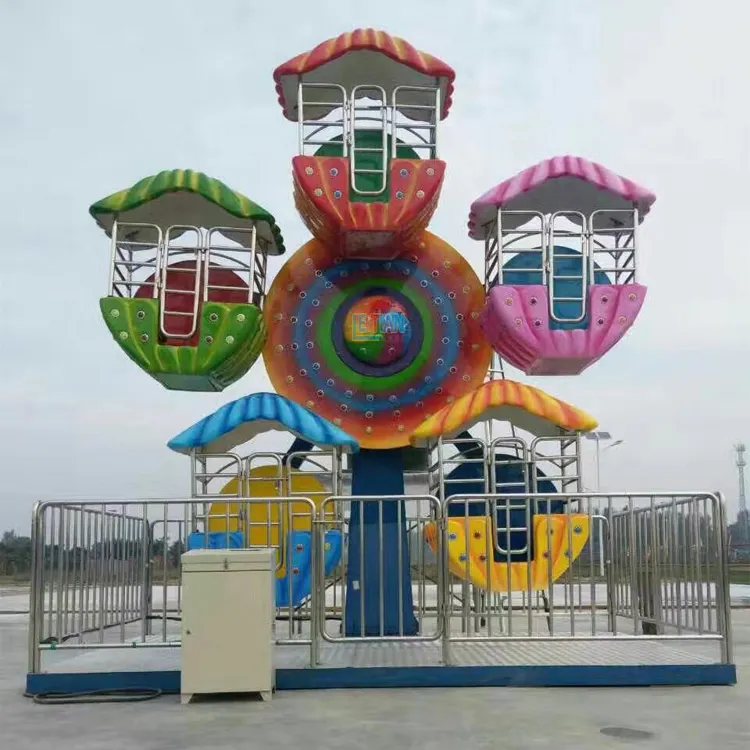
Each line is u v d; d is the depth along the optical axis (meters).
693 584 7.65
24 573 41.38
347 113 9.19
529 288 9.11
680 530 7.98
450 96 9.91
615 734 5.44
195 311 9.03
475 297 9.95
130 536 9.09
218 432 8.88
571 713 6.07
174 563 8.01
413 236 9.54
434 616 11.33
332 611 11.30
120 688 7.07
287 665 7.27
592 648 8.16
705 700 6.54
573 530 8.53
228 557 6.75
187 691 6.59
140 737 5.50
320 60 9.22
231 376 9.68
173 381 9.37
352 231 8.93
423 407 9.71
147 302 8.99
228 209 9.19
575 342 9.04
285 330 9.79
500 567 8.45
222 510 9.53
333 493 8.89
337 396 9.68
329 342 9.77
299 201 9.58
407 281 9.93
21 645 11.59
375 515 9.57
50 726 5.88
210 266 9.34
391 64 9.52
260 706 6.42
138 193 9.09
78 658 8.05
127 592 8.94
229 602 6.70
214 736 5.49
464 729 5.59
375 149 9.38
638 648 8.15
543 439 9.26
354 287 9.89
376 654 7.82
